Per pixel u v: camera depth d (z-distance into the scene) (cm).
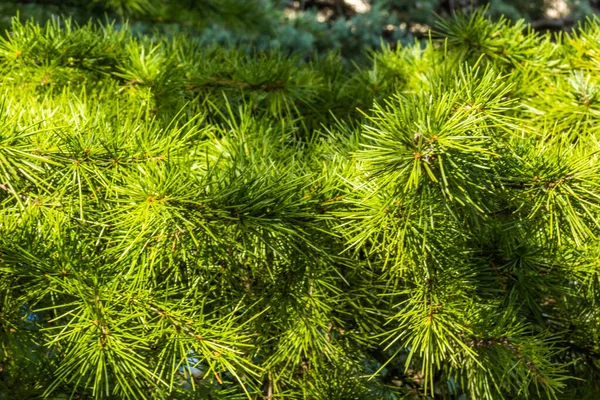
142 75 70
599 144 63
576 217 54
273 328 63
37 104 64
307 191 59
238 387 63
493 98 57
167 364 56
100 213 57
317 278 60
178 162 56
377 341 65
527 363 59
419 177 51
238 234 56
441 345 58
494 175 54
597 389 66
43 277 54
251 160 62
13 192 53
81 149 55
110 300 54
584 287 65
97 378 53
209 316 61
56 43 71
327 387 62
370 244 62
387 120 52
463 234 59
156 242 55
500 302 62
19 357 59
